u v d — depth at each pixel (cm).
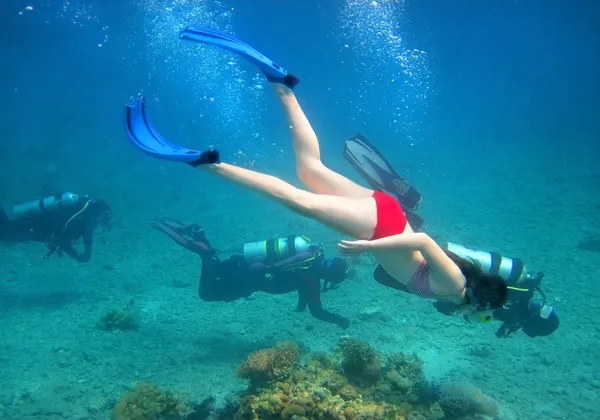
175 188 1888
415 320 803
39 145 2800
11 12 4569
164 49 4731
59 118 4469
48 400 579
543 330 554
